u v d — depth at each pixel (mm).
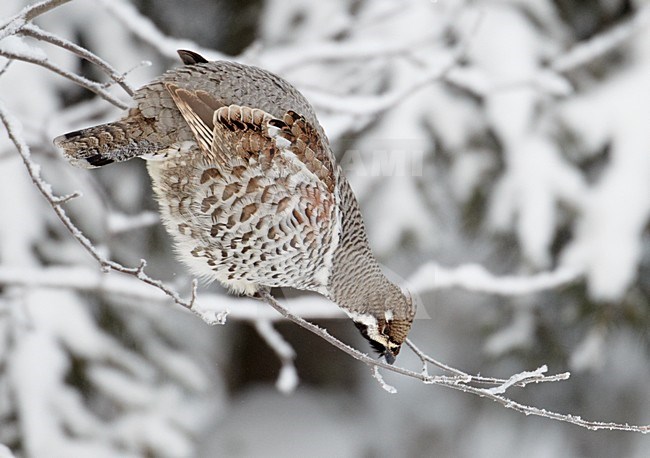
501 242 12422
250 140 5965
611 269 11898
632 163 12039
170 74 6152
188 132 5969
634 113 12164
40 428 11242
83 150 5781
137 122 5957
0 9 11188
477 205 12195
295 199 6133
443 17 11930
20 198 11430
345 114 9328
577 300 12336
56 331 11688
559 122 12172
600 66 12656
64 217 5594
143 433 11594
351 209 6809
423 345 16344
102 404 11703
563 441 14812
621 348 14578
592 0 12938
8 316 11688
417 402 16531
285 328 17797
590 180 12430
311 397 17812
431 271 9367
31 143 9781
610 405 14734
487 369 14672
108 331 12070
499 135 12055
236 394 18016
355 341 15469
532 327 13242
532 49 12133
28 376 11430
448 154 12008
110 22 12383
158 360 12227
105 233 11703
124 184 12984
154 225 13117
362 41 11234
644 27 12703
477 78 10570
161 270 13234
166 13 13539
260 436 16938
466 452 15336
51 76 11883
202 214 6137
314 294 9773
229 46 13375
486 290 9469
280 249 6270
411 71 11680
